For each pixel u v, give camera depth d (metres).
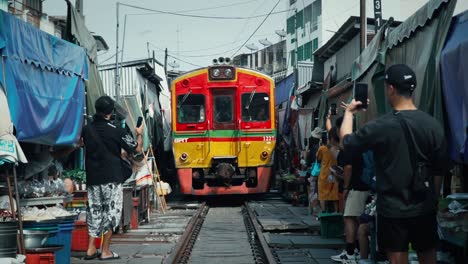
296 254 9.28
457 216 6.19
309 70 28.11
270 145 17.84
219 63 18.28
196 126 17.83
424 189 4.17
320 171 11.59
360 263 7.44
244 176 17.83
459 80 6.20
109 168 8.19
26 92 7.87
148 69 22.42
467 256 6.12
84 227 8.89
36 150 9.71
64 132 9.60
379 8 16.95
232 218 15.09
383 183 4.23
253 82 18.00
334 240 10.36
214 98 17.97
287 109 25.53
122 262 8.36
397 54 9.12
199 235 11.95
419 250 4.29
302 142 21.53
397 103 4.39
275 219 13.33
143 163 14.34
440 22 6.98
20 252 6.53
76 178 11.45
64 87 9.59
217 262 9.02
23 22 7.90
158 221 13.83
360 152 4.32
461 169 7.02
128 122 16.69
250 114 17.89
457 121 6.35
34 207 7.77
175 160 17.86
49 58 8.91
